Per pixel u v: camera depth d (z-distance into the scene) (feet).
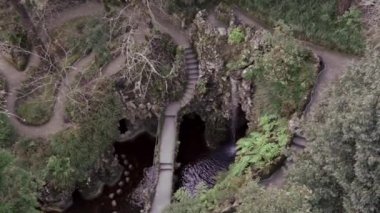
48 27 111.04
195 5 99.66
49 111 100.32
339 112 51.42
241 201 61.77
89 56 105.19
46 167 92.63
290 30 84.43
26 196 59.67
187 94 101.71
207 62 96.89
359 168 46.01
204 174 94.73
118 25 102.27
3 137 95.35
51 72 104.17
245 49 89.86
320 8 85.87
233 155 97.91
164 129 98.58
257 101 86.69
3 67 108.78
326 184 52.06
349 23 82.17
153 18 98.78
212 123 100.37
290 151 64.34
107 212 95.20
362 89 50.93
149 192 89.35
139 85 97.45
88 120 97.35
